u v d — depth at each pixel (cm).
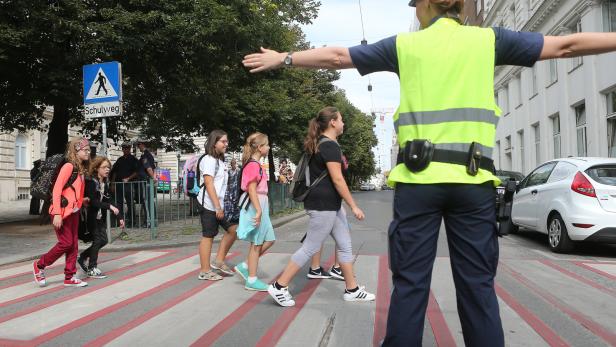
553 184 830
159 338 367
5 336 376
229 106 1839
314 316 420
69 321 414
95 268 604
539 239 964
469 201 213
